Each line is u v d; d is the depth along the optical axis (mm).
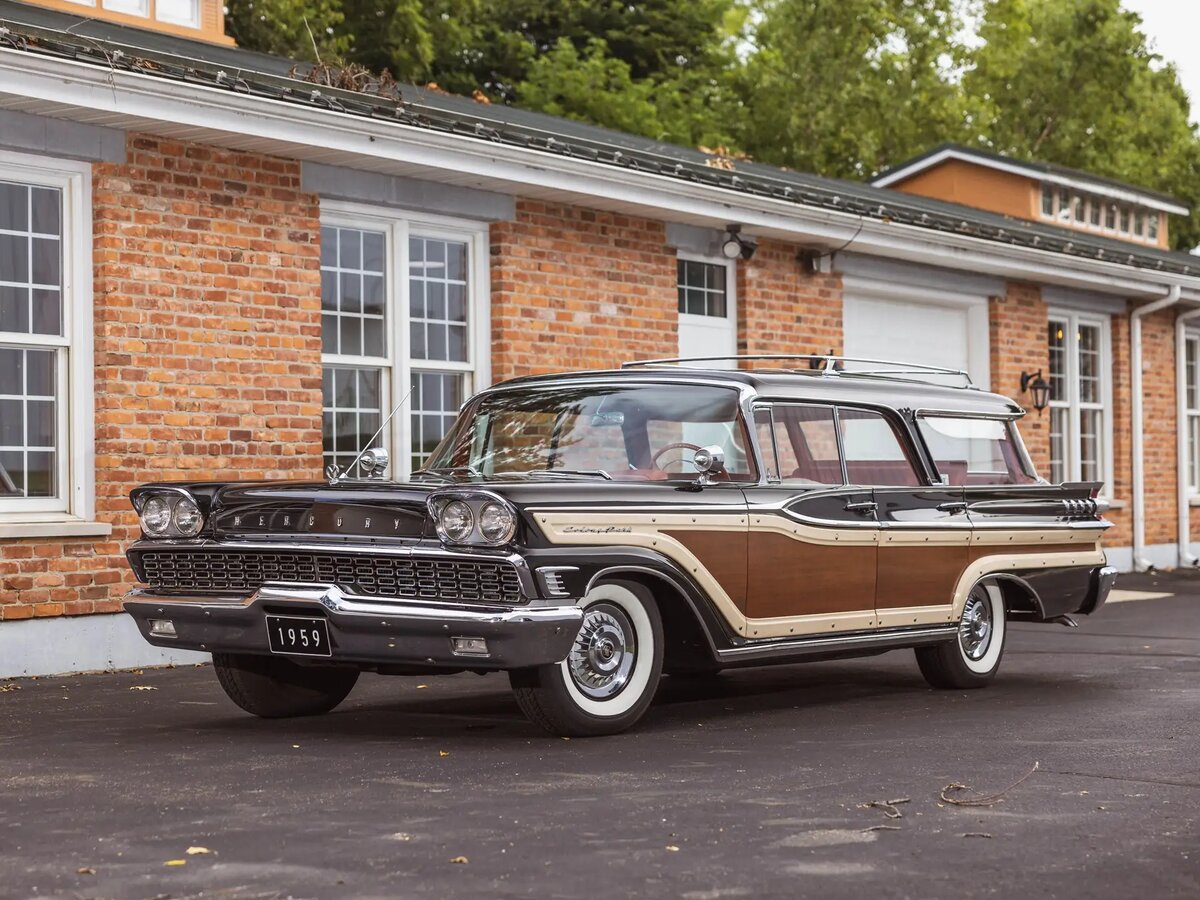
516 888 4266
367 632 6570
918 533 8312
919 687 9094
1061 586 9359
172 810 5273
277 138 10242
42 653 9672
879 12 39469
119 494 10016
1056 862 4617
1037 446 17922
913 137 40469
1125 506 19500
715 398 7609
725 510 7309
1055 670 9922
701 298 14125
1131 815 5293
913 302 16594
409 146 10938
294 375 10961
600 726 6938
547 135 11969
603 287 13047
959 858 4652
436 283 12125
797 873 4453
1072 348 18812
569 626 6539
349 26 29234
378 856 4617
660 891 4254
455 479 7621
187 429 10375
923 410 8594
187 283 10398
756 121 38719
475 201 12055
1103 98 44094
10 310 9742
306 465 11016
